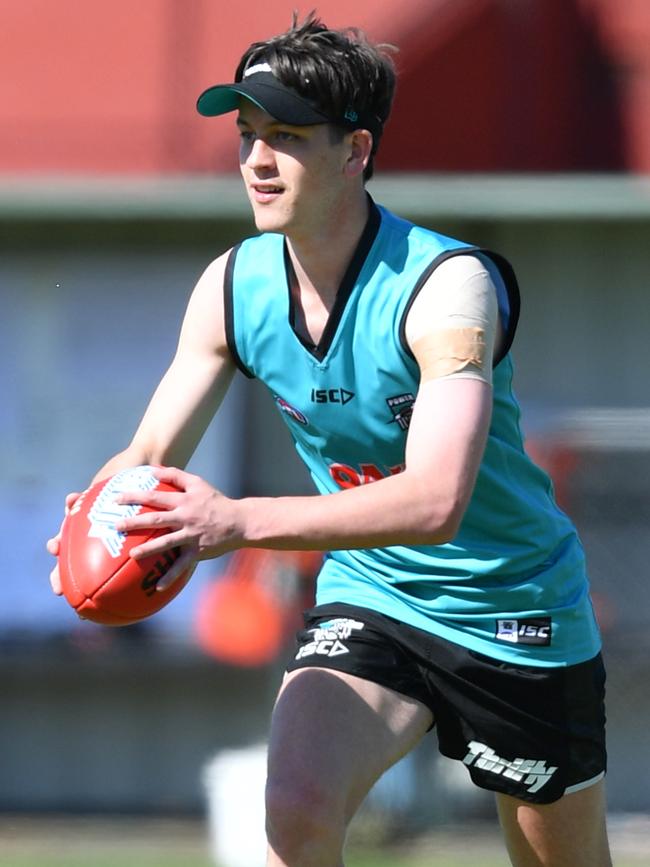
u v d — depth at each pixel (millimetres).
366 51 12672
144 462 13695
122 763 34750
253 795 27953
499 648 13594
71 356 34438
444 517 11656
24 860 27406
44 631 33875
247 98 12523
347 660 13227
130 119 34094
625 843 29547
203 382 13766
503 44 35125
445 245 12789
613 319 34781
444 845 29406
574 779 13938
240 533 11742
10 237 34531
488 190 32344
